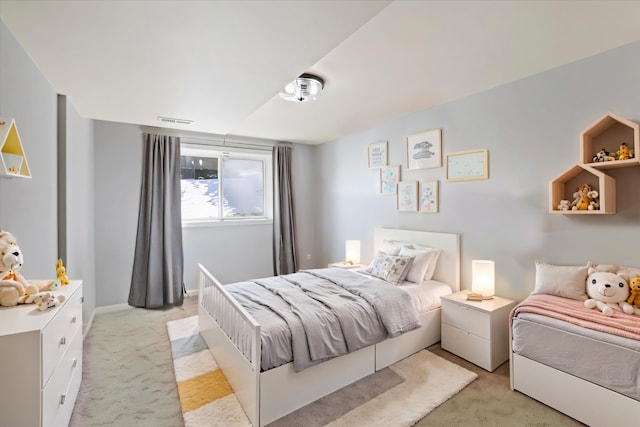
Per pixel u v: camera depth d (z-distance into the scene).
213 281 2.62
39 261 2.05
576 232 2.36
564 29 1.87
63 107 2.49
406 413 1.95
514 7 1.64
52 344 1.41
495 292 2.88
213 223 4.62
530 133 2.60
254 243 5.00
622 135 2.11
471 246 3.08
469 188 3.09
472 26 1.82
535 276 2.59
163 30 1.56
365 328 2.31
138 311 3.83
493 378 2.37
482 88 2.86
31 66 1.88
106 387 2.24
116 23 1.50
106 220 3.80
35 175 1.99
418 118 3.59
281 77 2.15
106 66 1.98
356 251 4.40
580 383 1.84
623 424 1.66
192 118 3.19
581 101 2.30
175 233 4.17
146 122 3.36
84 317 3.12
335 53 2.16
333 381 2.18
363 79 2.61
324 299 2.46
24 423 1.25
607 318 1.85
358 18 1.47
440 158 3.34
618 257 2.15
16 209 1.71
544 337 2.01
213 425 1.85
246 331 1.97
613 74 2.14
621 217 2.14
